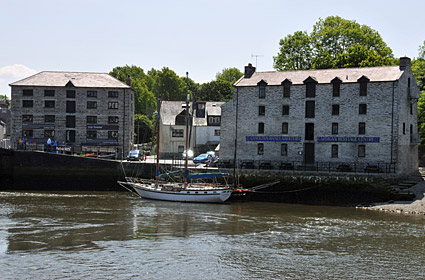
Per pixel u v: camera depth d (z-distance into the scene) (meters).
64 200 40.66
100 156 55.44
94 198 42.34
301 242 26.05
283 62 71.12
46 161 50.31
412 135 47.66
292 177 42.28
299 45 69.88
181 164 51.25
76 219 31.55
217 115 69.50
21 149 56.72
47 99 60.88
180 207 37.50
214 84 108.19
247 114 50.28
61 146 57.81
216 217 33.22
